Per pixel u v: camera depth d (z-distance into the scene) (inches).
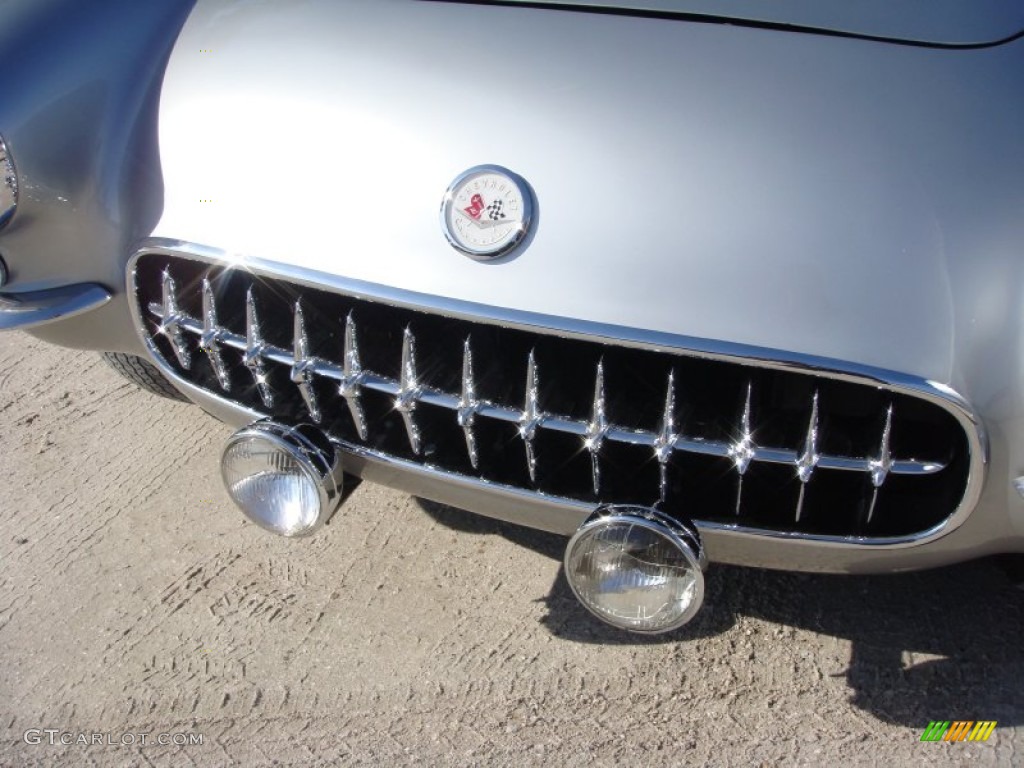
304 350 66.0
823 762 69.4
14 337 119.6
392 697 76.0
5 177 71.8
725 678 75.4
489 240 59.1
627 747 71.3
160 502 94.3
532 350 59.2
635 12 65.9
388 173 62.2
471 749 71.9
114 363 96.4
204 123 68.6
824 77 60.8
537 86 62.6
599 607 63.1
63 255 75.2
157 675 79.0
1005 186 56.3
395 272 60.8
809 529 60.7
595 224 58.2
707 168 58.2
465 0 69.2
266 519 70.1
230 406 72.3
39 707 77.2
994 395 55.0
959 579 80.6
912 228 55.8
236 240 64.8
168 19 77.0
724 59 62.3
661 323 56.6
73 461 100.0
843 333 55.2
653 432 59.6
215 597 84.9
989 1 65.0
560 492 63.8
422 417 66.6
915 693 73.2
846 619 78.7
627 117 60.5
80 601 85.3
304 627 81.8
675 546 58.3
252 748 73.4
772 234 56.4
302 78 67.3
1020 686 73.0
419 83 64.6
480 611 81.9
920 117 58.6
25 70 73.5
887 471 56.8
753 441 58.5
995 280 55.0
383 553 87.5
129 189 71.5
